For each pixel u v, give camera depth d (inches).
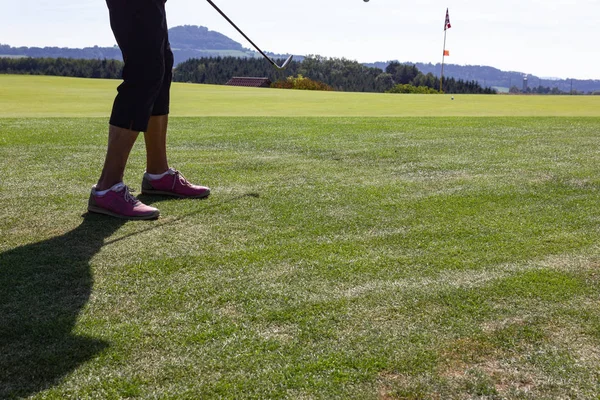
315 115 309.0
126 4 88.4
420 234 82.4
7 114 293.0
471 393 44.0
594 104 474.6
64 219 88.4
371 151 155.9
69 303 58.4
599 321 55.6
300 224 86.7
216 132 197.2
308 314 56.5
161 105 100.4
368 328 53.8
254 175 123.3
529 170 129.8
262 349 49.9
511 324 54.9
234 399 42.8
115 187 89.7
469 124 234.2
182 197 103.7
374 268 68.7
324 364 47.6
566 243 78.9
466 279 65.6
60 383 44.4
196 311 57.0
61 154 145.8
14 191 105.7
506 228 85.7
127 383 44.6
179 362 47.6
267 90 722.2
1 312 56.0
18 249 74.1
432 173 126.1
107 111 326.0
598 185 114.9
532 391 44.3
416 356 49.0
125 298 59.7
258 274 66.5
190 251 74.2
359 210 94.9
